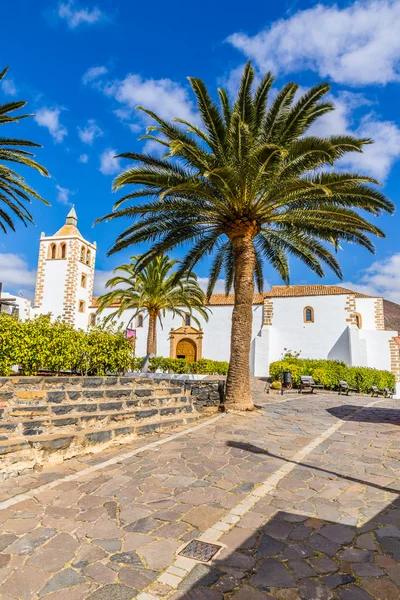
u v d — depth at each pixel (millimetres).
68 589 3297
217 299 36344
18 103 14742
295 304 32250
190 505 4953
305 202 12227
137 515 4684
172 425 9539
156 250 13617
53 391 8242
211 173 9977
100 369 11547
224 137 11398
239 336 12219
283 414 11414
